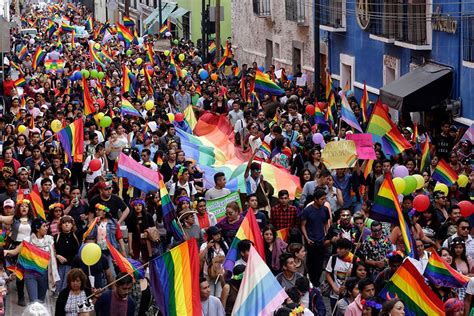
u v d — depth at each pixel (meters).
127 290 16.67
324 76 54.75
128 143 31.70
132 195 27.17
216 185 23.97
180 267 16.59
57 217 21.86
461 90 37.16
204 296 16.95
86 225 22.89
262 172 26.36
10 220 21.88
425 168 28.59
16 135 32.81
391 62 43.78
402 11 42.03
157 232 21.84
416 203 21.64
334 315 18.00
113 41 77.38
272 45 65.12
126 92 42.41
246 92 47.25
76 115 35.84
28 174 25.42
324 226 21.94
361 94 48.03
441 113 39.25
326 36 53.47
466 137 30.48
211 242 19.55
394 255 18.20
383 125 28.62
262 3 65.88
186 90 45.69
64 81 51.84
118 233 21.56
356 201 25.61
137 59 61.72
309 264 21.89
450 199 25.52
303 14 57.06
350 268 18.89
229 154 32.34
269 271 16.66
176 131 32.94
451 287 18.31
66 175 24.94
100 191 22.44
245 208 24.70
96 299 17.23
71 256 21.19
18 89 49.22
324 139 32.19
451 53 37.81
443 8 38.25
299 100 43.50
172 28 95.38
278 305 16.48
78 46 73.88
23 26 114.44
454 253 19.86
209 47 69.06
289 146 30.64
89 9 150.62
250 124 32.03
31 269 20.50
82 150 29.31
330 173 24.92
